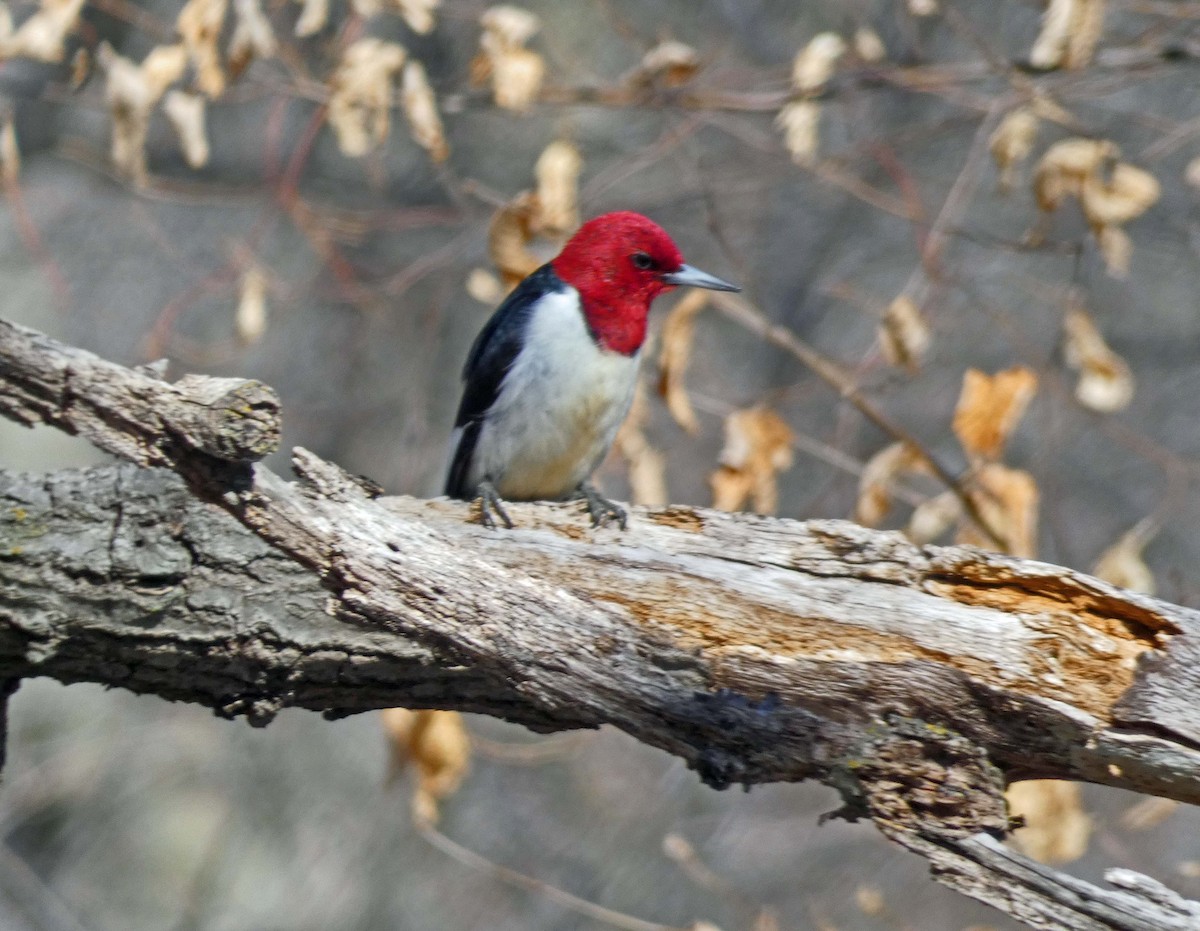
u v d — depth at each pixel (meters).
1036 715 6.06
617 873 16.92
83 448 18.84
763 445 10.37
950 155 17.39
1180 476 12.75
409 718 9.66
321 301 16.97
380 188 14.70
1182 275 17.42
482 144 17.97
